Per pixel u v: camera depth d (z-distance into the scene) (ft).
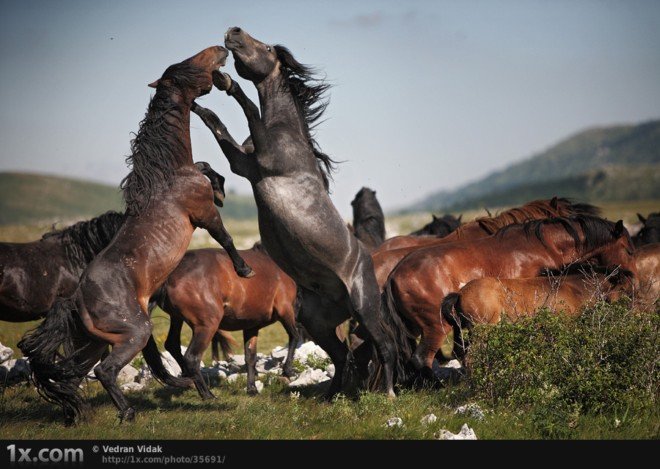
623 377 37.81
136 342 38.19
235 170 42.55
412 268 47.60
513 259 49.11
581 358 38.63
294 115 43.21
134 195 40.57
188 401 48.52
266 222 42.39
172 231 40.65
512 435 34.22
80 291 38.45
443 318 45.93
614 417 35.94
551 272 48.60
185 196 41.22
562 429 34.14
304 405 44.50
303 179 41.96
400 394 42.86
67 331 38.22
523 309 43.62
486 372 38.96
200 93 41.91
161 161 40.91
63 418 41.73
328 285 44.70
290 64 42.93
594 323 40.57
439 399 41.22
